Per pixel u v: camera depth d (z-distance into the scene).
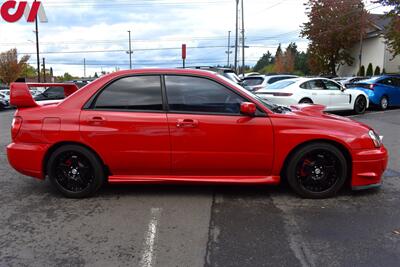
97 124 4.64
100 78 4.81
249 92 4.79
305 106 5.34
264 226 3.92
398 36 23.45
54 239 3.69
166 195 4.89
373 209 4.38
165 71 4.72
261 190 5.05
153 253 3.38
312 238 3.65
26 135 4.77
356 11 37.34
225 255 3.33
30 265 3.21
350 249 3.43
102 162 4.76
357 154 4.59
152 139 4.60
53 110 4.75
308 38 40.34
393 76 15.52
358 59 40.28
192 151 4.59
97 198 4.82
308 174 4.68
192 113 4.61
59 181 4.84
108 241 3.63
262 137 4.56
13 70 57.78
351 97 13.47
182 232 3.80
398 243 3.54
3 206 4.60
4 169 6.35
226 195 4.88
